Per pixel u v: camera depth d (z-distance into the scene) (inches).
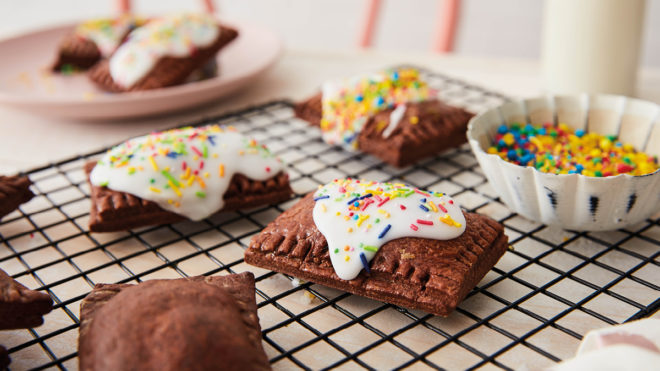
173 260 21.2
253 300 18.9
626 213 20.6
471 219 20.4
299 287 20.2
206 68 30.4
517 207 21.6
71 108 26.6
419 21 48.9
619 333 17.6
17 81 30.3
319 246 19.8
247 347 17.5
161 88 28.6
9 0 55.7
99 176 22.0
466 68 31.3
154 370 16.8
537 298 19.7
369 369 18.0
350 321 19.3
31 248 21.7
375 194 20.3
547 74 27.6
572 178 20.1
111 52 31.3
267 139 26.3
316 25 51.3
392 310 19.6
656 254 20.7
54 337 19.1
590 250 21.1
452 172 24.5
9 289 18.3
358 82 26.3
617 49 26.3
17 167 25.3
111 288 19.1
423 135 24.5
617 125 22.9
